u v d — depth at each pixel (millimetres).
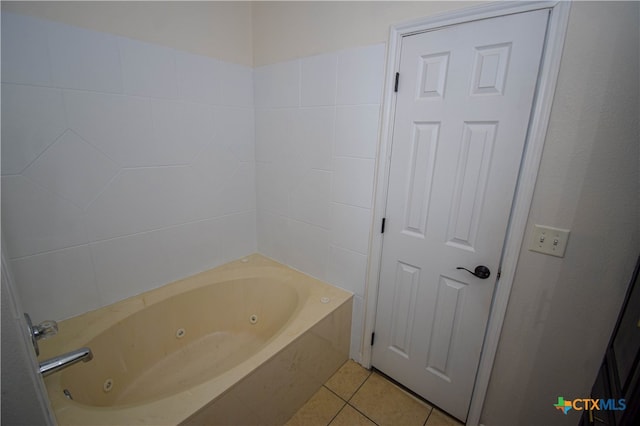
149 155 1591
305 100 1741
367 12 1406
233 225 2119
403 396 1661
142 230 1642
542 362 1214
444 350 1490
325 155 1723
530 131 1084
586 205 1016
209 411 1080
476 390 1414
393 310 1643
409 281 1544
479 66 1151
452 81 1224
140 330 1599
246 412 1247
